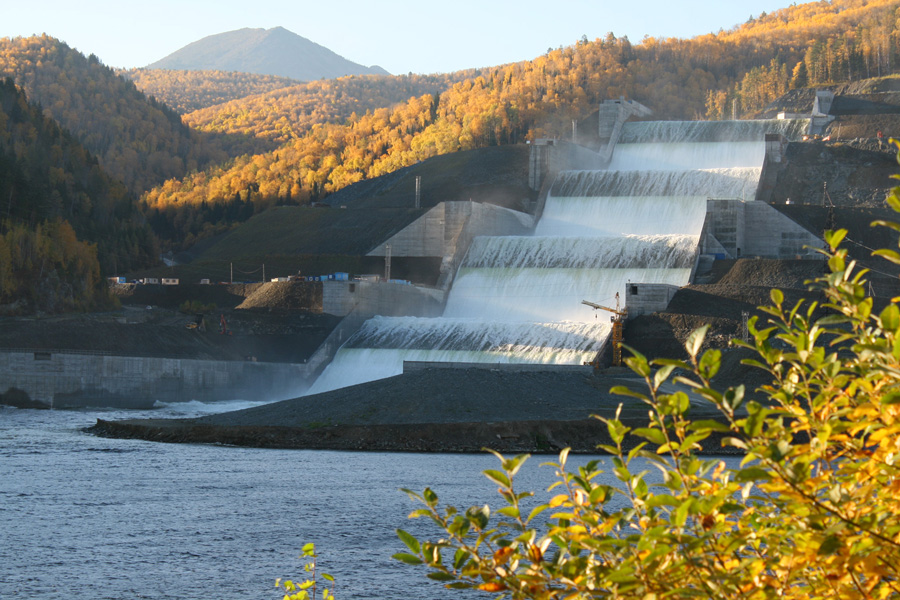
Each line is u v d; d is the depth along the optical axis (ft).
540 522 196.24
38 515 201.87
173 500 223.51
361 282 582.35
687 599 30.94
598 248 613.93
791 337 32.35
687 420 32.32
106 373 479.41
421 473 273.13
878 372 29.40
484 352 516.73
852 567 29.17
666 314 504.84
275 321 581.53
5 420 409.90
